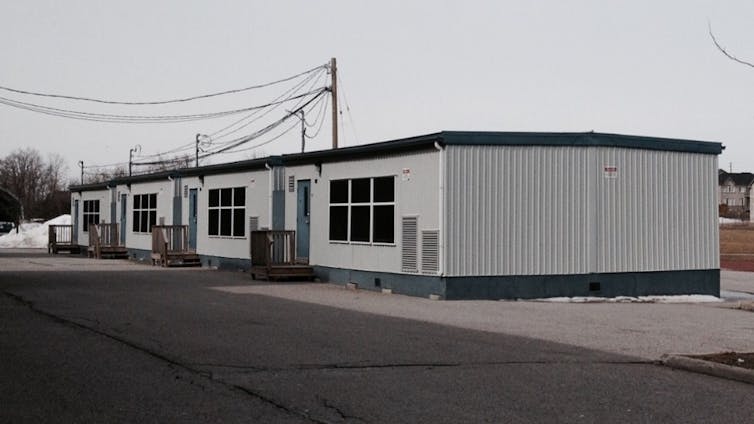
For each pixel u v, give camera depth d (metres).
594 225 20.91
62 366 10.34
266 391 9.01
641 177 21.59
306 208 25.73
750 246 56.62
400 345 12.37
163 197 35.84
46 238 57.44
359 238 22.84
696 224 22.45
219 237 31.03
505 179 20.14
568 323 15.69
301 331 13.72
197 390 9.02
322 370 10.27
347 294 20.88
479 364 10.88
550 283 20.47
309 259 25.28
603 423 7.82
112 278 25.41
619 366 11.03
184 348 11.78
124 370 10.12
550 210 20.50
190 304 17.77
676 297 21.73
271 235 25.19
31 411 7.98
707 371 10.62
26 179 110.88
